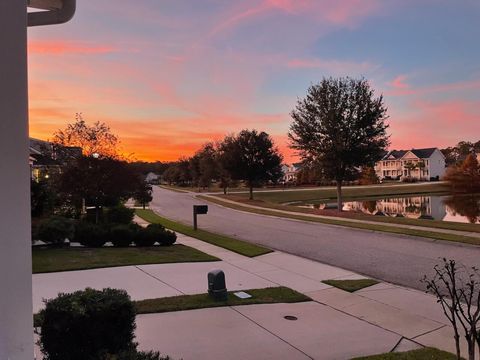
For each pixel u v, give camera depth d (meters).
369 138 24.72
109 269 8.73
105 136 20.03
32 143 23.38
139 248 11.86
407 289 7.54
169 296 6.71
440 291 7.35
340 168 25.02
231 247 12.19
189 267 9.13
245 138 38.09
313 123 25.28
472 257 10.48
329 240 13.97
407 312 6.11
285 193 49.66
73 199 15.98
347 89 24.45
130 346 3.53
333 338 4.98
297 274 8.79
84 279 7.82
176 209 31.03
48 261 9.38
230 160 38.00
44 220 12.25
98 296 3.58
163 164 130.38
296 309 6.18
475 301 6.63
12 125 1.76
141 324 5.33
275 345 4.71
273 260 10.38
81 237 12.08
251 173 37.84
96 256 10.16
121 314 3.48
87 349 3.36
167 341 4.77
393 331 5.27
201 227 18.75
